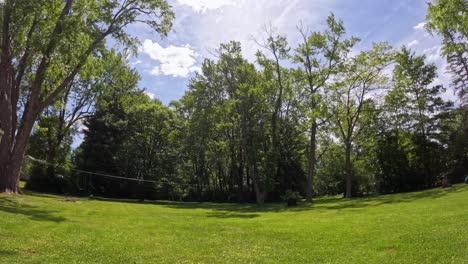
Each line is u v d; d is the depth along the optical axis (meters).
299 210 30.36
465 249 10.05
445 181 38.94
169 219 23.02
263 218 24.19
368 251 11.17
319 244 13.02
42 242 12.57
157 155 53.47
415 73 47.47
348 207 29.27
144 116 53.53
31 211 21.03
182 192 53.97
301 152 52.09
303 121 48.28
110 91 49.97
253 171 46.56
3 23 24.77
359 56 43.38
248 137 46.28
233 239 14.87
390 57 43.25
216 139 54.00
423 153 46.38
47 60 26.47
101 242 13.36
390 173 47.50
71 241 13.19
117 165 49.34
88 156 48.94
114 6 27.75
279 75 44.91
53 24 26.94
